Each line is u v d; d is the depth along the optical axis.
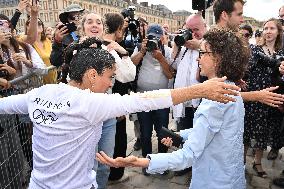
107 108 1.33
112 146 2.82
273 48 3.38
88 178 1.48
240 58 1.60
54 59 2.94
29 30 3.89
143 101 1.33
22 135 2.91
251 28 4.55
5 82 2.67
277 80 2.99
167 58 3.76
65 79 2.28
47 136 1.38
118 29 2.97
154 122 3.67
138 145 4.38
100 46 2.22
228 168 1.60
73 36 2.95
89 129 1.39
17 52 3.61
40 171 1.45
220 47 1.60
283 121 3.25
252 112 3.36
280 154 4.20
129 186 3.38
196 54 3.24
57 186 1.42
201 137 1.49
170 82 3.83
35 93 1.46
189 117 3.47
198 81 3.12
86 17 2.76
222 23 2.73
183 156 1.46
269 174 3.61
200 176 1.64
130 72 2.79
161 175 3.62
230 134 1.57
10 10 54.28
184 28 3.38
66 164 1.40
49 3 52.34
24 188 2.94
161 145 3.68
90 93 1.38
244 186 1.75
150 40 3.31
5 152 2.60
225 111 1.55
